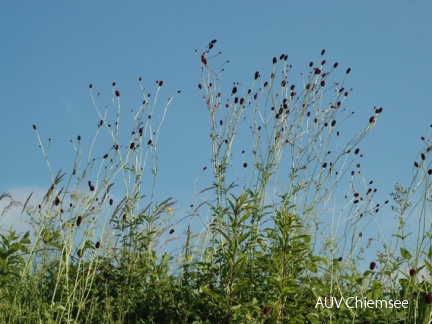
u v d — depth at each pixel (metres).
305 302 7.64
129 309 8.34
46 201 8.50
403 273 7.43
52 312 7.59
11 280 8.20
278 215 8.08
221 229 8.35
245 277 7.96
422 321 6.97
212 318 7.90
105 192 8.65
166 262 9.01
